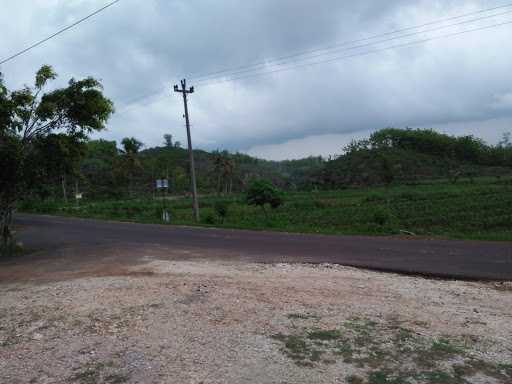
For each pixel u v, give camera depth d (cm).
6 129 1344
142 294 715
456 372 411
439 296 681
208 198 6656
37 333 562
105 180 7538
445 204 3556
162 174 8094
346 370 420
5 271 1076
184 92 2697
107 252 1328
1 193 1383
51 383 422
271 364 438
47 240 1825
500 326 536
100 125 1490
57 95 1401
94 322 590
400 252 1162
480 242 1341
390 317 573
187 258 1143
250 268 953
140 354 477
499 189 4741
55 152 1402
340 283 775
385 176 7781
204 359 456
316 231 1869
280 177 11431
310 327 538
